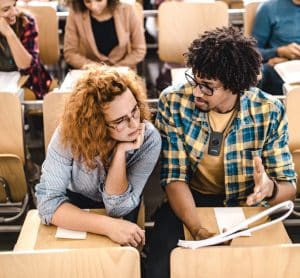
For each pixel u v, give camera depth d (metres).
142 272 2.09
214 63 1.84
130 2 3.42
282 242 1.78
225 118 2.01
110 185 1.89
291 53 3.11
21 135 2.34
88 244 1.79
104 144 1.82
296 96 2.28
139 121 1.84
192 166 2.11
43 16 3.30
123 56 3.38
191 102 2.03
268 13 3.24
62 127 1.82
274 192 1.96
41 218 1.88
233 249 1.50
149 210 2.80
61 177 1.88
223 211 1.94
